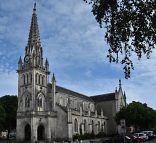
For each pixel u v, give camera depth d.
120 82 144.88
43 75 102.25
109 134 127.50
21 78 101.00
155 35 21.41
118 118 120.31
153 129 143.50
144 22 21.17
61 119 98.00
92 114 120.69
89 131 112.69
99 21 22.50
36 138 92.25
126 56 23.17
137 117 116.31
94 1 22.41
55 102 101.50
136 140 69.88
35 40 103.81
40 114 95.19
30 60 100.19
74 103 120.31
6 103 123.69
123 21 21.69
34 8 109.75
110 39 22.81
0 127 113.00
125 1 21.22
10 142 96.06
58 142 88.81
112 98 139.12
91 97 148.50
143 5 20.89
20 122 96.25
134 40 22.16
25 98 98.31
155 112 126.56
